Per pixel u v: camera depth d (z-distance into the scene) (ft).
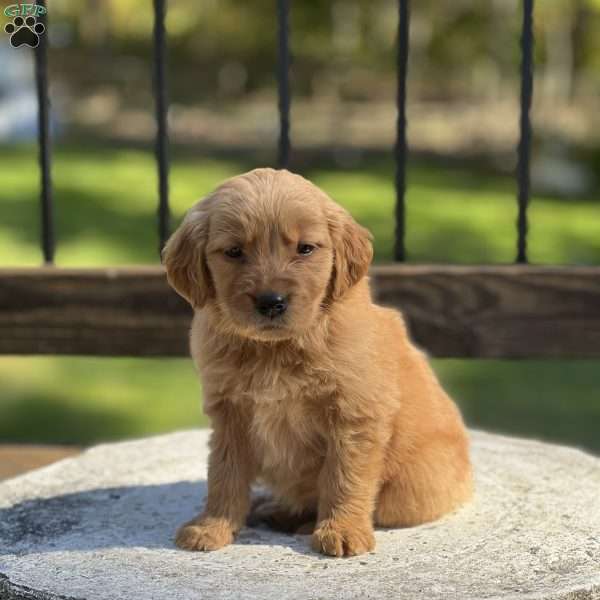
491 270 4.54
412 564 3.58
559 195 17.38
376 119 22.18
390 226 15.08
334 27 22.98
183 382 9.74
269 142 20.54
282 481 3.85
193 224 3.70
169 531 3.87
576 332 4.55
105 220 14.35
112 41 22.04
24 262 12.00
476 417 8.57
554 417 8.56
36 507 4.07
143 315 4.63
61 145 19.40
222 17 22.65
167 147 4.69
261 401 3.68
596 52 19.67
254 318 3.51
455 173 18.89
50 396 9.24
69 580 3.49
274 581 3.47
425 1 22.04
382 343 3.77
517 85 21.66
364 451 3.69
